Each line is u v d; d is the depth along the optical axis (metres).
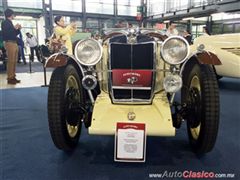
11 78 4.99
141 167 1.67
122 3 14.52
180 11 12.30
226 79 5.25
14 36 4.83
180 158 1.80
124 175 1.57
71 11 13.10
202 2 11.40
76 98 1.91
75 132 1.97
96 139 2.13
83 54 1.65
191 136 1.91
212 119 1.56
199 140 1.69
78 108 1.81
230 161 1.76
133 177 1.55
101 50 1.65
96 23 14.03
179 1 13.06
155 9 14.80
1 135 2.24
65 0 12.86
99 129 1.59
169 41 1.57
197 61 1.76
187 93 1.89
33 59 10.17
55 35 4.46
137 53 1.73
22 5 11.94
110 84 1.78
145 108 1.72
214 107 1.55
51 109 1.63
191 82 1.88
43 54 4.67
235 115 2.80
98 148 1.96
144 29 2.70
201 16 11.22
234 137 2.19
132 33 1.86
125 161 1.60
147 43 1.74
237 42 3.78
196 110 1.71
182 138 2.16
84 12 13.31
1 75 6.21
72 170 1.63
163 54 1.59
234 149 1.95
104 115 1.66
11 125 2.50
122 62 1.75
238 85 4.57
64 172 1.60
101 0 13.93
